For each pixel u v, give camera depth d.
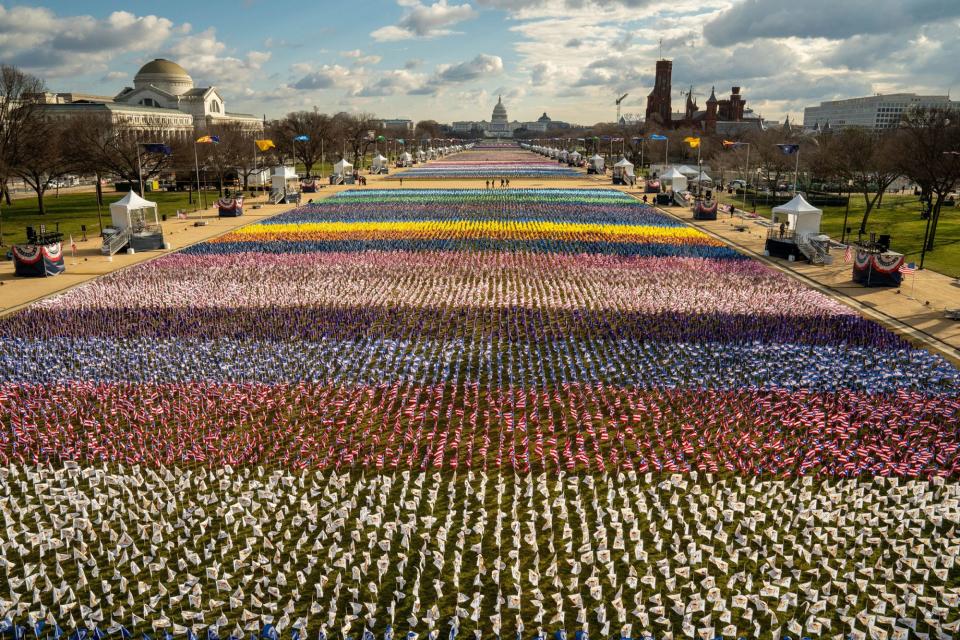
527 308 43.34
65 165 100.12
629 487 23.14
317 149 164.75
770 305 43.19
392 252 61.06
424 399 30.03
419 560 19.61
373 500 22.55
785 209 59.25
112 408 29.19
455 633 16.61
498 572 18.50
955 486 22.55
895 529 20.70
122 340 37.12
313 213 87.88
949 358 34.22
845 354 34.66
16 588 18.44
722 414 28.45
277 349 35.81
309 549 20.17
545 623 17.25
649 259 57.94
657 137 134.75
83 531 20.98
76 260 57.38
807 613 17.44
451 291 47.59
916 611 17.62
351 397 30.27
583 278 51.31
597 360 34.22
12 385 31.19
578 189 120.19
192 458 25.19
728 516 21.22
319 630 17.08
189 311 42.28
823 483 22.92
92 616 17.23
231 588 18.59
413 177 150.75
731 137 181.12
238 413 28.77
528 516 21.56
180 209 92.75
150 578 19.02
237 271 53.44
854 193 109.81
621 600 17.83
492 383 31.66
